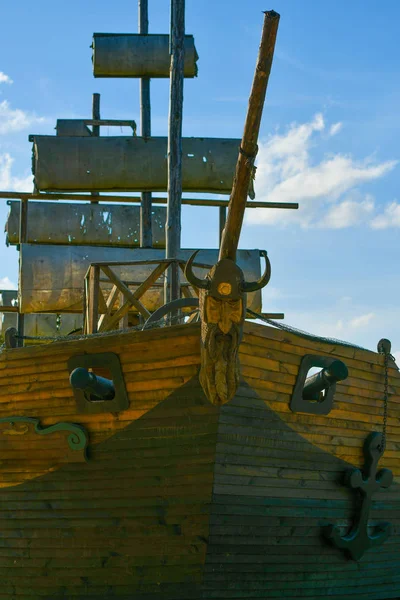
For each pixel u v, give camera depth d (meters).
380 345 11.43
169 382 9.42
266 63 6.85
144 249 22.67
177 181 16.27
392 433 11.80
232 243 8.26
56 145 23.28
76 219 24.42
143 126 23.98
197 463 9.42
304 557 10.73
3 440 10.97
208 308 8.48
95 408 10.05
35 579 10.98
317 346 10.23
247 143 7.39
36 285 22.38
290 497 10.32
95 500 10.30
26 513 10.92
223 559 9.86
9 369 10.80
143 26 24.50
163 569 10.01
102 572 10.42
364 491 11.18
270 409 9.77
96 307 12.59
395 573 12.34
